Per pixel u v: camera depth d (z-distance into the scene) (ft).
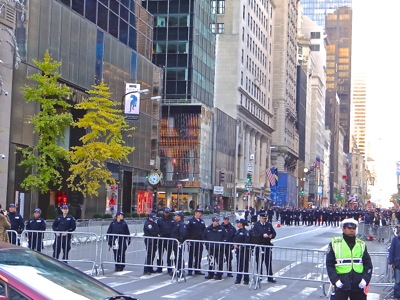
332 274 32.42
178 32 257.14
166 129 252.42
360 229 150.30
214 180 270.05
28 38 130.82
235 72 307.78
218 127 276.41
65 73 145.69
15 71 126.82
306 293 57.41
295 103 493.77
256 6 351.05
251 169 277.23
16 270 19.85
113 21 173.68
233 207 299.38
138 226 130.11
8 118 123.03
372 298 55.88
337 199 643.45
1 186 121.08
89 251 69.41
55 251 66.08
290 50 459.32
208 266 65.16
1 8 113.09
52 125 120.16
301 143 516.32
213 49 290.97
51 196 151.33
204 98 275.18
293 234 158.92
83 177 135.85
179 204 248.93
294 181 462.19
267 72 386.52
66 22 146.41
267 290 58.49
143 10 197.36
